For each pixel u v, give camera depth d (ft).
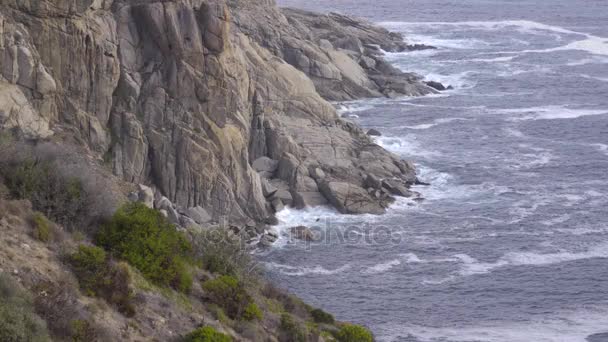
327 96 583.99
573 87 636.48
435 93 613.11
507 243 363.97
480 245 361.71
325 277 330.95
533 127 532.32
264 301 206.18
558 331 291.79
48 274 151.02
